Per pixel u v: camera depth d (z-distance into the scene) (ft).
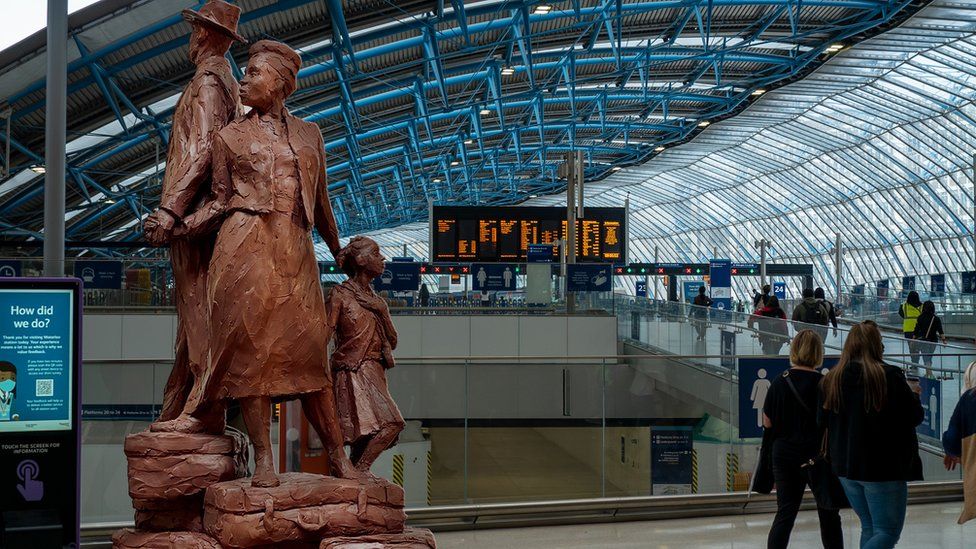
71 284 16.47
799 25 116.06
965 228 151.94
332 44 94.89
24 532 15.84
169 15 69.00
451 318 74.18
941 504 29.12
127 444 15.12
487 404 26.71
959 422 19.63
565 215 104.06
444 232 102.58
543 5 95.81
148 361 24.08
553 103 160.66
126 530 15.48
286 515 14.39
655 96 149.28
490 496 26.53
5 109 82.53
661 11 110.73
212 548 14.40
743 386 28.30
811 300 52.65
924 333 50.75
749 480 28.35
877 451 18.74
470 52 112.57
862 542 19.79
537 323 74.54
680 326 58.13
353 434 16.99
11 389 16.11
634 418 27.68
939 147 146.51
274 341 14.56
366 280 17.80
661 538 25.27
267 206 14.58
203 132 15.56
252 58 15.05
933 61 121.19
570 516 26.94
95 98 90.38
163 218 14.79
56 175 29.50
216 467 15.02
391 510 15.37
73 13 66.33
